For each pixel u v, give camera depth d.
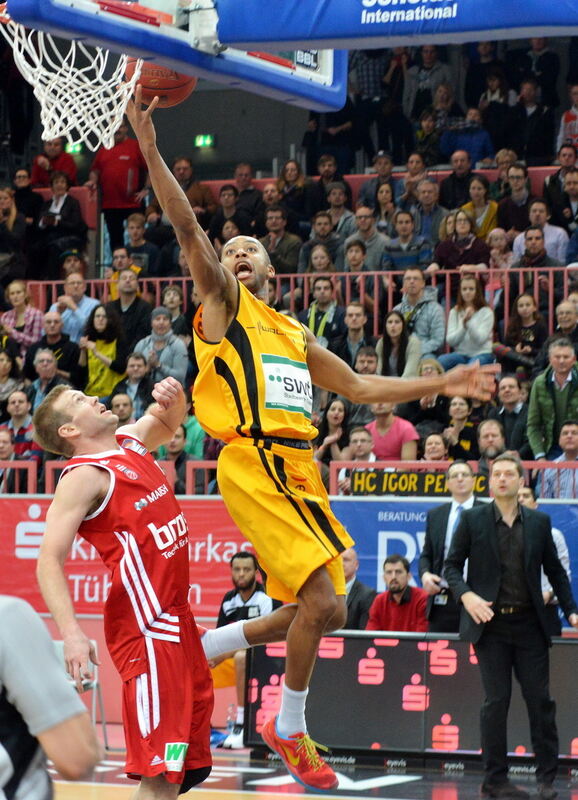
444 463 13.27
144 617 5.86
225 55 8.44
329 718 11.97
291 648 6.11
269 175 24.12
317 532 6.05
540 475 13.20
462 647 11.72
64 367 17.62
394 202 19.67
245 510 6.07
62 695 3.52
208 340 6.15
